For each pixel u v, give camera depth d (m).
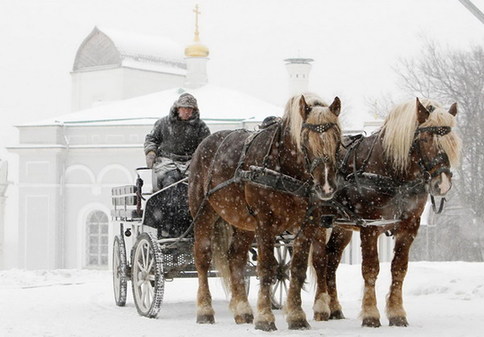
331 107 8.69
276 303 12.38
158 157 12.31
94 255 33.47
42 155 33.69
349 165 9.95
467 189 38.81
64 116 35.56
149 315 11.10
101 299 15.06
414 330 9.33
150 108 35.06
